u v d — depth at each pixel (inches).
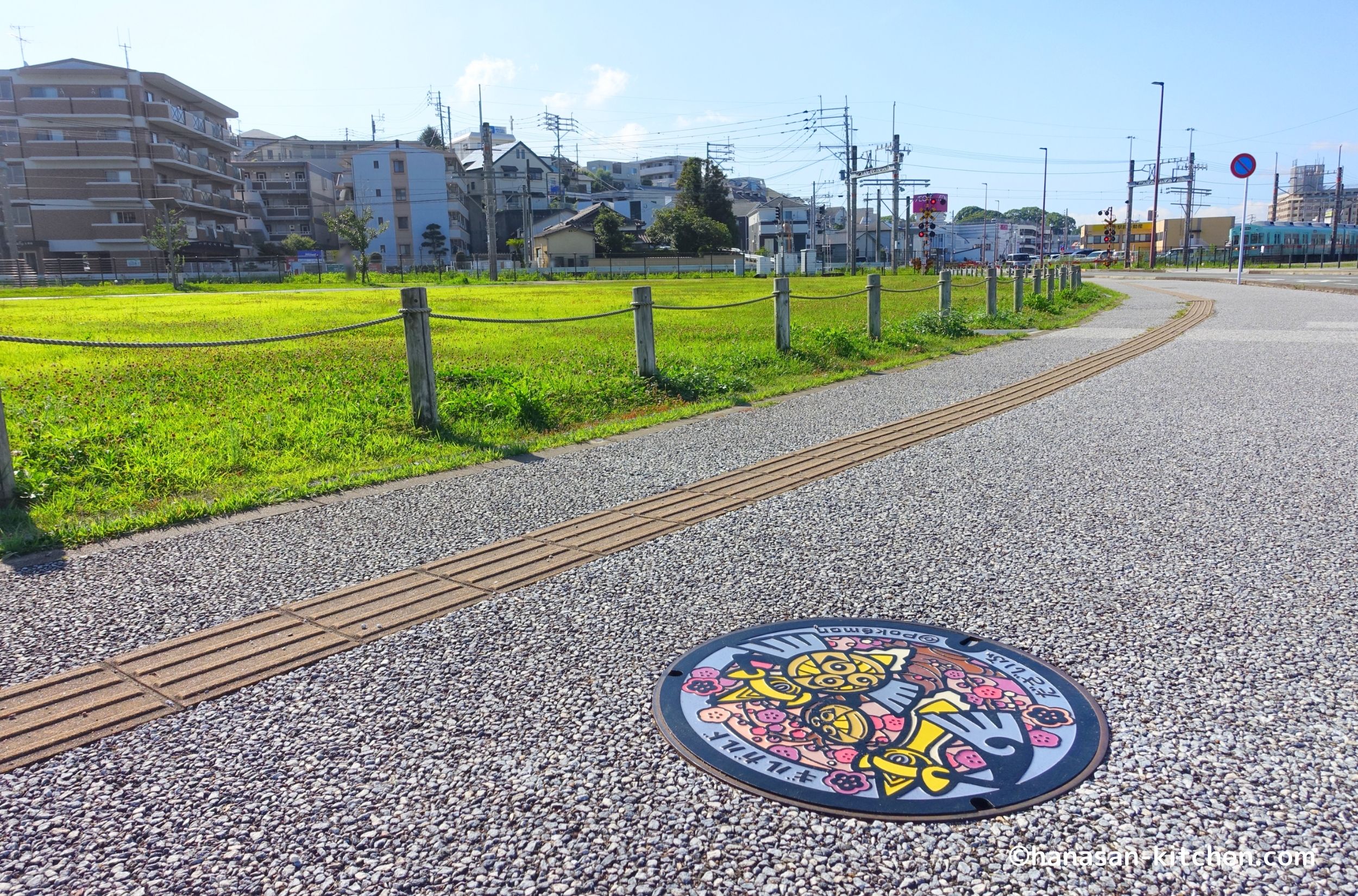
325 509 186.4
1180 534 159.3
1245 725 95.4
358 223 1974.7
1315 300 768.3
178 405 295.4
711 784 86.6
